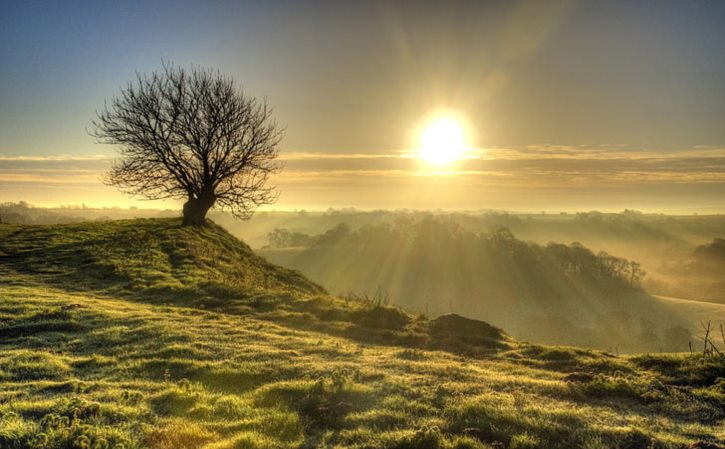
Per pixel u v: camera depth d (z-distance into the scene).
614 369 14.12
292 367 13.38
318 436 9.23
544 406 10.72
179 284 25.55
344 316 20.53
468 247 167.25
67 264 29.27
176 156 42.91
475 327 19.11
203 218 44.06
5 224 43.03
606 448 8.50
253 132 44.84
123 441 8.52
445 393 11.50
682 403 11.02
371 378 12.69
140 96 43.06
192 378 12.75
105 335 16.58
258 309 21.89
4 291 22.61
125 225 42.22
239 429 9.47
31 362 13.60
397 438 8.79
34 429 8.85
